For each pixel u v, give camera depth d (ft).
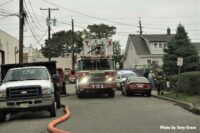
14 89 63.41
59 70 123.85
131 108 80.38
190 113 71.26
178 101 92.99
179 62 110.63
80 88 109.50
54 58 299.17
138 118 63.77
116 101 99.04
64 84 123.44
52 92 65.36
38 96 63.57
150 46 252.21
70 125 56.44
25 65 84.64
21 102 63.26
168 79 132.16
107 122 59.26
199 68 190.39
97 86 109.40
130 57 273.95
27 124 58.95
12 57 188.14
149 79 143.23
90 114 70.18
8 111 63.67
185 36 194.18
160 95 113.29
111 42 113.70
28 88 63.52
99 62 110.11
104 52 113.19
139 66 249.55
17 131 52.47
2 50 163.12
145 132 49.70
